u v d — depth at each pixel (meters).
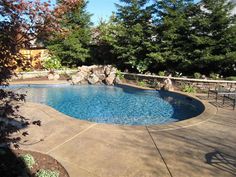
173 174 5.07
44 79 21.47
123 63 23.69
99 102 15.26
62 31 5.71
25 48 4.68
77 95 17.20
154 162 5.61
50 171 4.89
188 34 19.61
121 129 7.92
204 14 19.17
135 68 23.03
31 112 9.88
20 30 4.50
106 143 6.68
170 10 19.66
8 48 4.11
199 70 19.72
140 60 21.39
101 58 26.30
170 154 6.05
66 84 20.38
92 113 12.78
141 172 5.14
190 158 5.84
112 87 20.02
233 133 7.72
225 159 5.81
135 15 22.36
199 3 19.20
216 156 5.97
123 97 16.73
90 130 7.73
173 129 8.05
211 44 17.84
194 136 7.39
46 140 6.85
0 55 4.07
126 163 5.53
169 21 19.14
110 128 7.98
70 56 25.30
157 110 13.39
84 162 5.55
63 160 5.62
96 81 21.02
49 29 5.06
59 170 5.14
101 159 5.71
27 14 4.73
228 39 17.53
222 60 17.39
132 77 20.75
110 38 23.11
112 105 14.53
